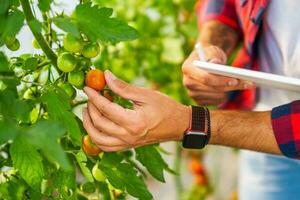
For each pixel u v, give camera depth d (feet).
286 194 4.16
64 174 2.45
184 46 5.78
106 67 3.03
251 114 3.02
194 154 6.17
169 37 5.77
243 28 4.03
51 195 2.59
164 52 5.77
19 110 1.95
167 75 5.80
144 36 5.74
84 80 2.64
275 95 3.90
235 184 6.64
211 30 4.19
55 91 2.30
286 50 3.62
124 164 2.62
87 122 2.74
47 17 2.48
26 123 2.33
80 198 2.81
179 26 5.75
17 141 2.11
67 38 2.40
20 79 2.36
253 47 3.88
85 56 2.48
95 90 2.66
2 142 2.00
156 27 5.76
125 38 2.17
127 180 2.57
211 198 6.47
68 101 2.28
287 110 2.97
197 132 2.90
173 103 2.85
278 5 3.60
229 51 4.18
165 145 6.37
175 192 6.70
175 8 5.72
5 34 1.95
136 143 2.78
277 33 3.64
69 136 2.49
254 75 2.79
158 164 2.74
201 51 3.60
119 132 2.70
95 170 2.64
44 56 2.61
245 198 4.41
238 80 3.64
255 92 4.03
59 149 1.67
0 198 2.47
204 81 3.63
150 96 2.78
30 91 2.51
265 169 4.21
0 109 1.96
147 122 2.74
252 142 2.99
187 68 3.70
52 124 1.73
